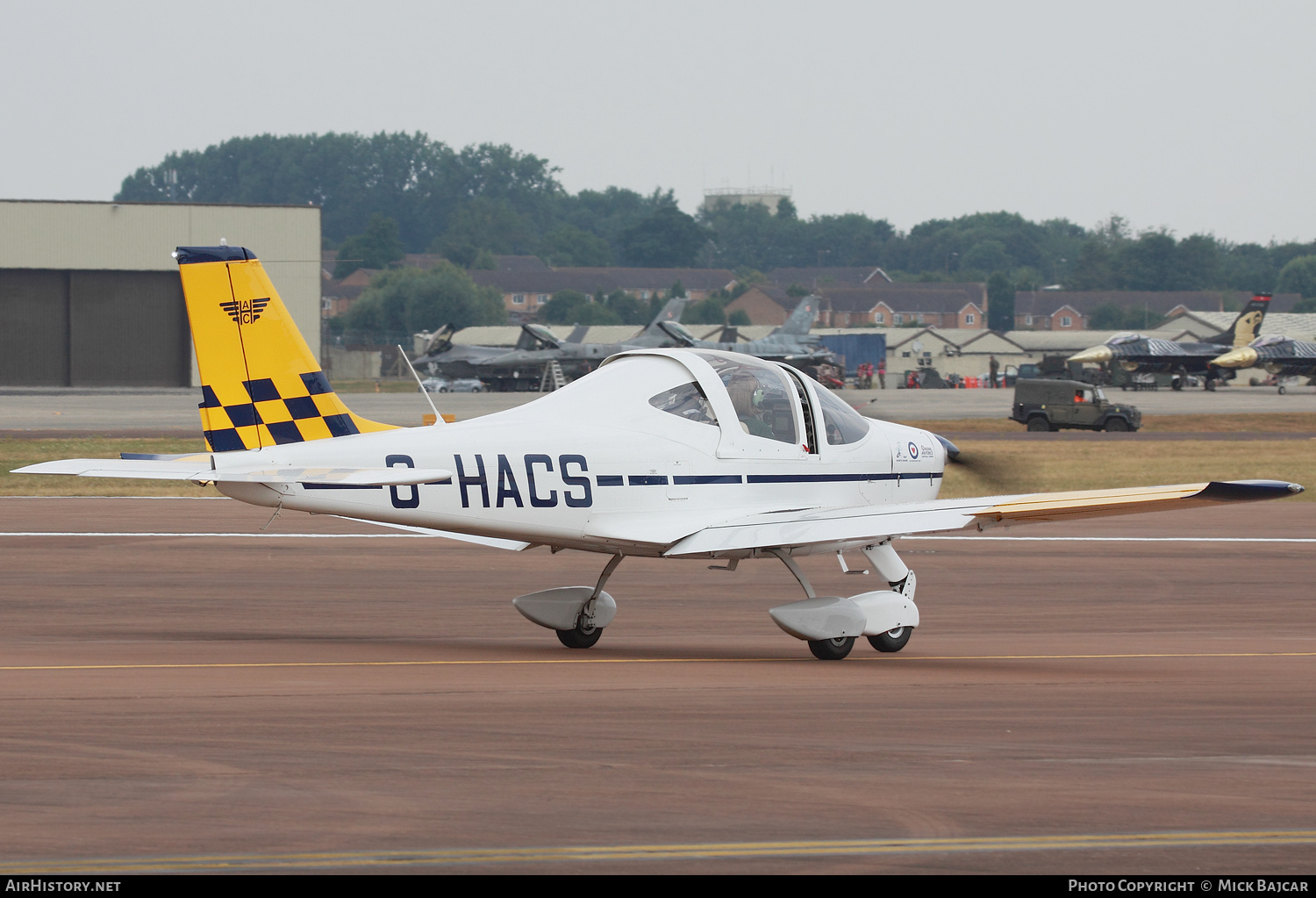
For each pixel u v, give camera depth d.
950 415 177.88
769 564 55.84
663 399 36.94
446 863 18.27
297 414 34.25
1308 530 71.44
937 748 25.00
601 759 23.69
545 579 51.34
